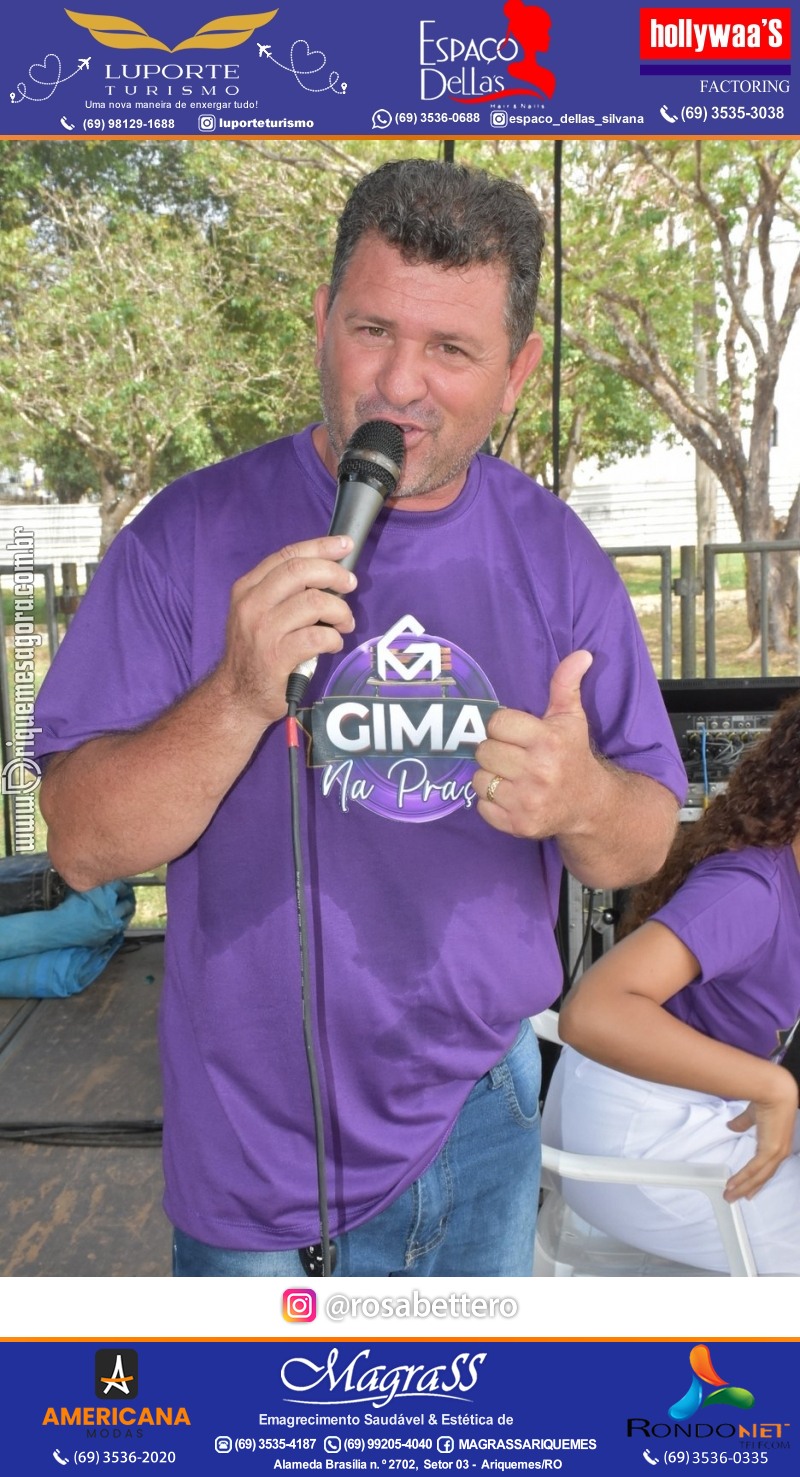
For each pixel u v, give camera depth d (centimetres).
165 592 114
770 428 1077
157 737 104
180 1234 121
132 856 108
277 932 112
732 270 1027
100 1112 303
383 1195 115
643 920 182
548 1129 184
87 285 1015
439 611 117
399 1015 113
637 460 1198
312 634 96
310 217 997
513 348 112
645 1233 164
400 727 115
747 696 242
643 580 1084
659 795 121
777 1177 165
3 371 1019
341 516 101
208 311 1027
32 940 380
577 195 983
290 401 1055
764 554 478
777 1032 169
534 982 119
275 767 113
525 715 103
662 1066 154
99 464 1062
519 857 119
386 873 114
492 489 121
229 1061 113
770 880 160
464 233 103
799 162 1005
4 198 984
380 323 104
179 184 998
